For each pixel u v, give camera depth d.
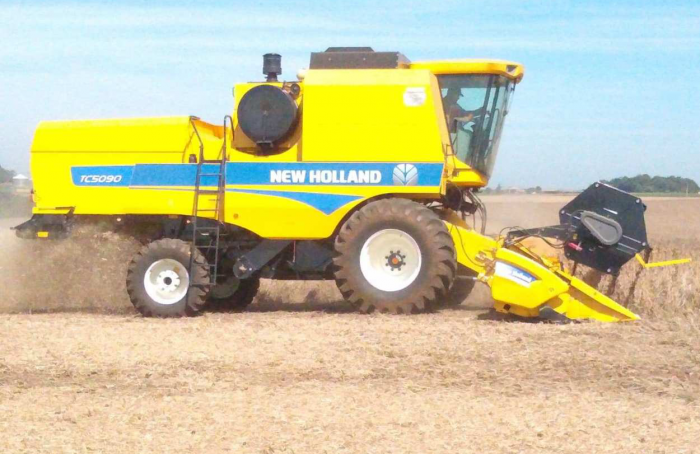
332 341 9.74
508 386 7.75
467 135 12.28
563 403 7.18
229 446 6.18
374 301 11.52
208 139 12.34
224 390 7.73
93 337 10.25
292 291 14.62
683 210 47.06
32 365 8.77
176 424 6.70
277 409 7.06
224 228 12.20
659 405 7.11
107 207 12.40
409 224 11.37
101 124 12.52
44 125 12.68
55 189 12.61
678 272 13.18
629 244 10.84
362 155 11.70
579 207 11.05
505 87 12.41
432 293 11.38
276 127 11.70
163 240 12.09
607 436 6.32
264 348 9.43
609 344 9.33
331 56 12.04
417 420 6.72
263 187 11.91
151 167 12.27
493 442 6.20
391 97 11.65
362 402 7.25
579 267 12.61
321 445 6.16
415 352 9.09
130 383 8.03
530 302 10.72
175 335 10.32
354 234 11.48
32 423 6.80
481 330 10.24
